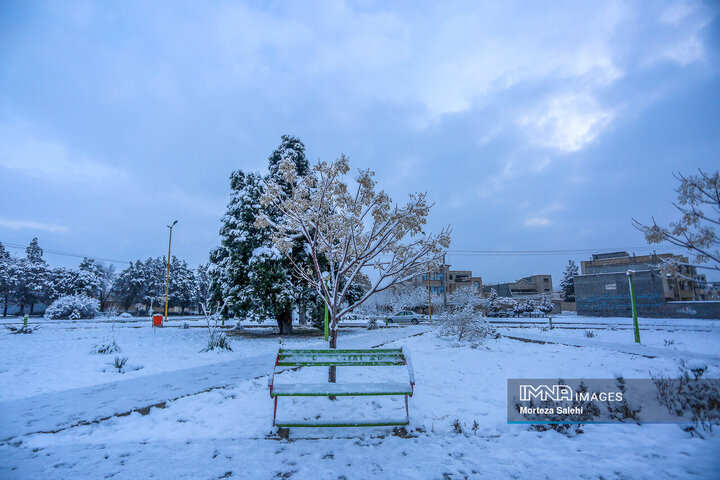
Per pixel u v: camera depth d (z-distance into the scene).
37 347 14.31
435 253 7.33
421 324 39.88
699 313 34.22
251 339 19.08
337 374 9.03
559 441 4.68
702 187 4.43
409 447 4.62
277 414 5.84
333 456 4.39
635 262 52.88
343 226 7.13
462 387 7.50
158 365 10.49
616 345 13.89
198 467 4.12
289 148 22.86
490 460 4.20
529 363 9.96
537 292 92.94
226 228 21.50
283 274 19.42
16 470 4.04
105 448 4.66
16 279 55.28
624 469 3.85
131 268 72.62
